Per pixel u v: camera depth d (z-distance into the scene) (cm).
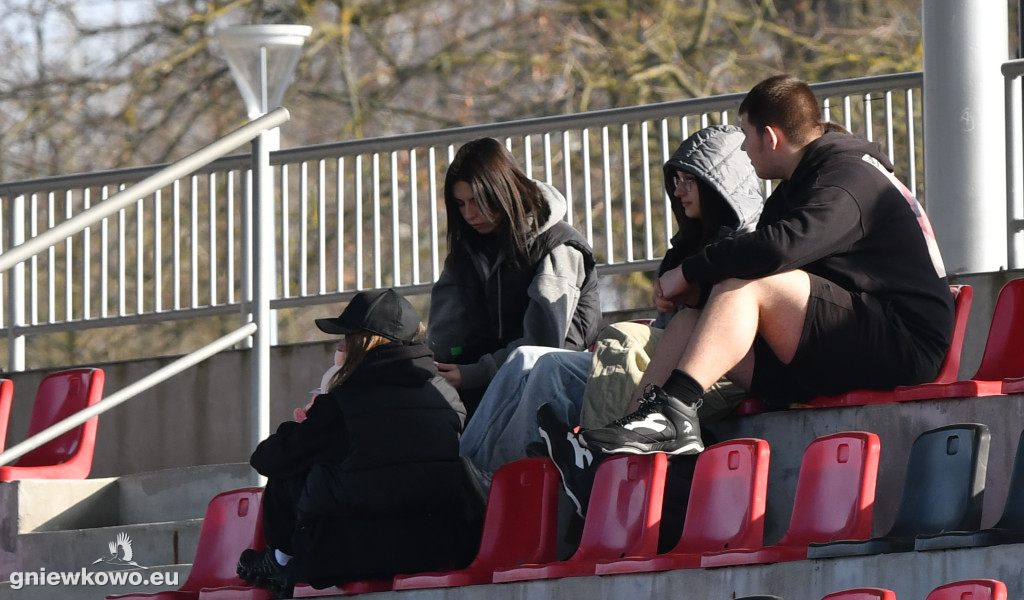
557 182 3375
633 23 5900
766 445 1736
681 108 3145
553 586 1752
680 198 2052
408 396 1886
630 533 1781
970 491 1617
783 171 1955
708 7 5759
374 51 6303
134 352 5747
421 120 6253
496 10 6250
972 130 2777
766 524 1886
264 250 2347
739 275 1828
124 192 2191
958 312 2016
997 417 1761
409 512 1875
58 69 6431
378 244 3347
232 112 6275
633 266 3175
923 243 1920
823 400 1892
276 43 3550
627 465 1809
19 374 3350
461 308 2200
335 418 1889
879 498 1819
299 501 1894
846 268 1889
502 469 1917
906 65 5784
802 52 5919
